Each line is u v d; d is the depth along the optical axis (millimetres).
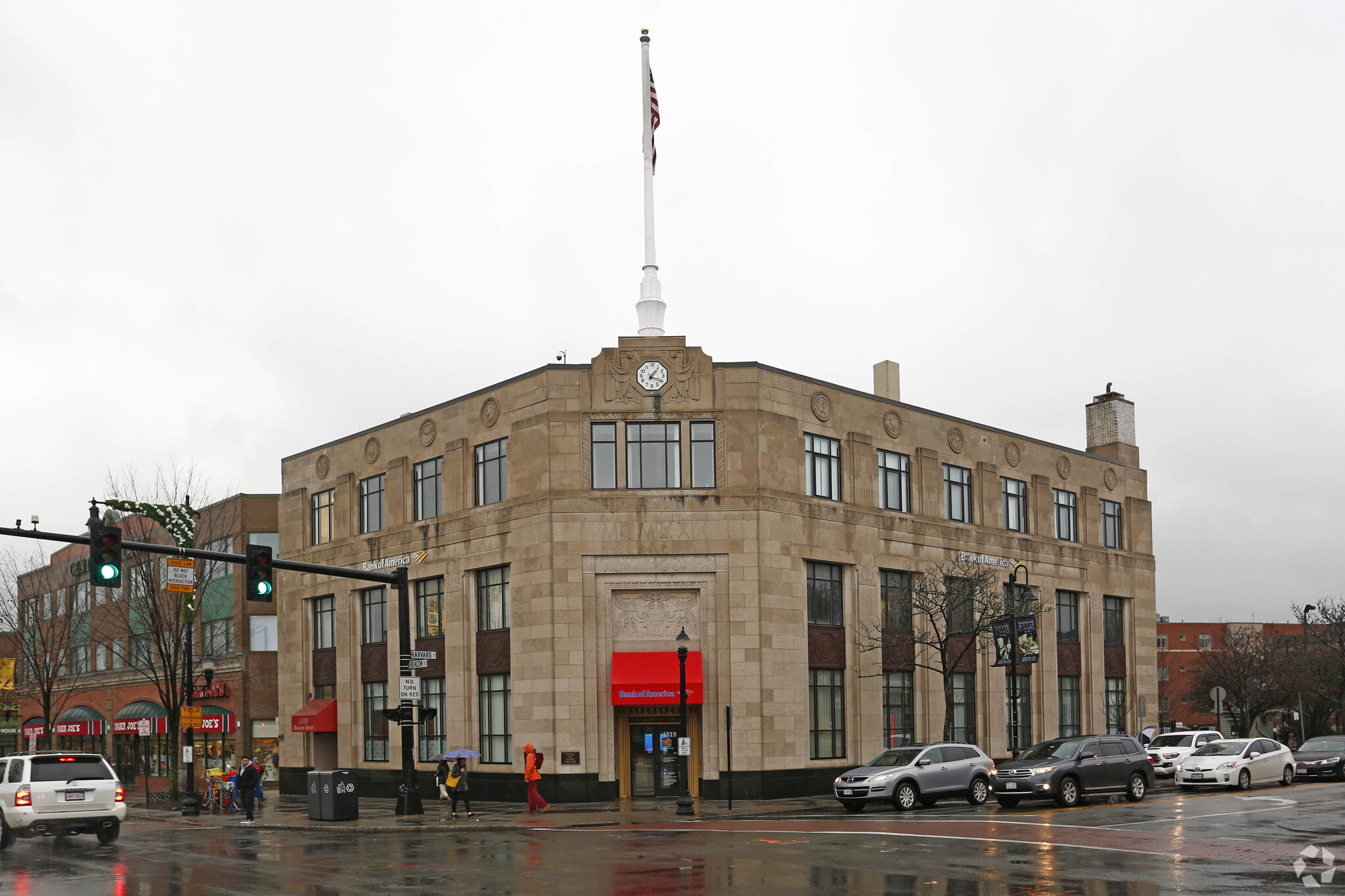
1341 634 79062
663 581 36656
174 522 49562
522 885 18250
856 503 40781
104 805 27031
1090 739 32688
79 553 70125
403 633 33250
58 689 73375
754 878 18422
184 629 49500
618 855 22375
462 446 41156
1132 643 53562
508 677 38719
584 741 35875
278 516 57781
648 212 40562
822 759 38344
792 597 37531
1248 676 86000
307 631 48531
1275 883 17328
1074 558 50594
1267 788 38000
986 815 28875
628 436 37500
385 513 44906
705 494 36938
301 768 47812
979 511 46219
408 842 26828
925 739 42000
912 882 17734
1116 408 56469
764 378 37906
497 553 38938
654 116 41344
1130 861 19781
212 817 38312
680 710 31516
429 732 41781
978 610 41938
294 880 19766
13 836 26609
